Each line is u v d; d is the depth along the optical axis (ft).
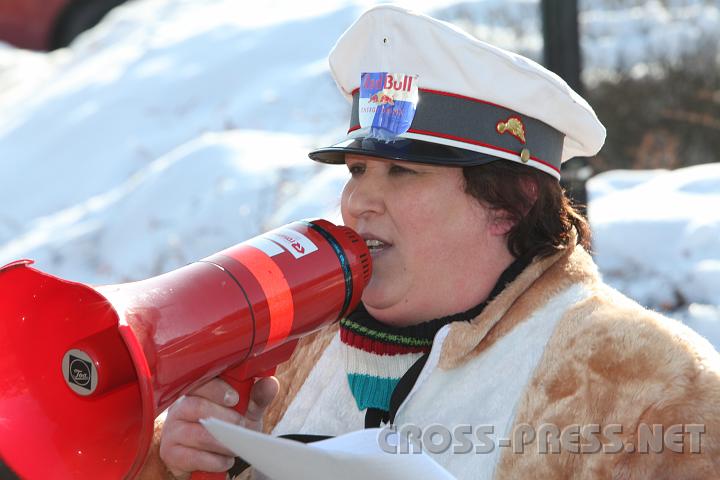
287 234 12.45
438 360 12.89
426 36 12.78
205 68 51.67
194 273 11.56
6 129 53.57
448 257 13.03
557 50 27.27
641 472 11.20
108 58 57.57
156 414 10.85
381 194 13.09
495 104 12.91
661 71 44.73
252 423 12.84
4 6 79.00
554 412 11.89
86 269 39.32
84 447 11.41
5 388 11.90
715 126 43.42
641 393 11.45
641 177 36.24
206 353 11.23
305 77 48.57
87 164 48.73
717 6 50.44
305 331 12.39
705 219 30.19
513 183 13.05
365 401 13.55
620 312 12.26
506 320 12.87
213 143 41.63
